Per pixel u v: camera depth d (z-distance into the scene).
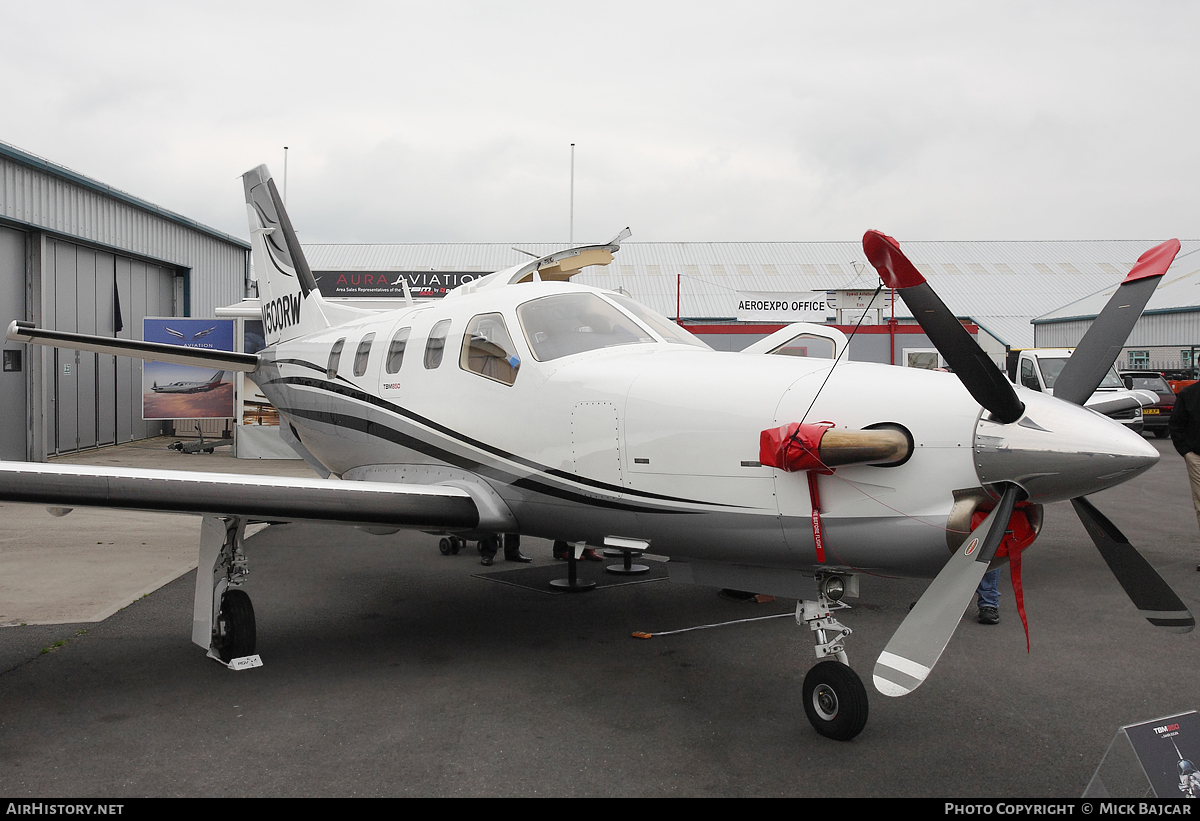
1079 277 38.19
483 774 3.26
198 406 14.54
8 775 3.23
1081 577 6.48
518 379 4.68
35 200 12.34
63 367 13.66
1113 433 3.02
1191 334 23.91
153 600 5.81
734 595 6.02
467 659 4.68
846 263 38.28
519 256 38.09
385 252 37.97
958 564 3.15
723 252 39.88
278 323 8.24
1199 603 5.62
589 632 5.21
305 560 7.31
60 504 3.78
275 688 4.21
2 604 5.69
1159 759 2.60
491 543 7.10
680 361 4.20
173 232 17.06
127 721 3.78
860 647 4.89
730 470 3.72
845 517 3.45
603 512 4.30
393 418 5.61
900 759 3.38
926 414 3.32
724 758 3.40
